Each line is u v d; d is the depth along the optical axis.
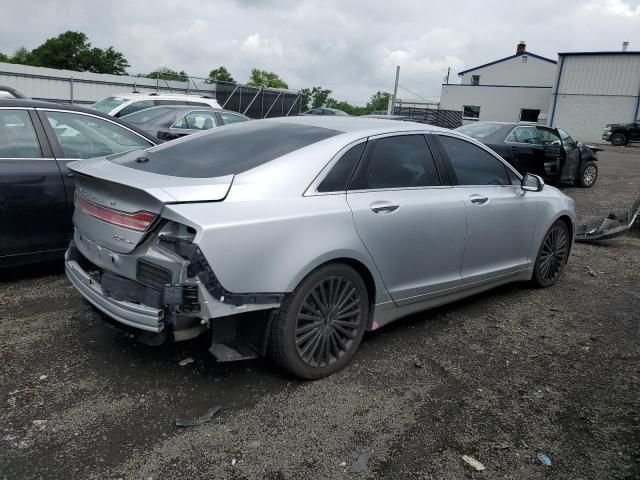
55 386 3.12
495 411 3.10
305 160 3.26
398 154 3.78
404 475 2.53
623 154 25.92
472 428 2.92
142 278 2.91
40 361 3.39
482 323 4.38
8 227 4.46
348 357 3.47
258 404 3.04
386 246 3.52
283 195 3.07
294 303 3.08
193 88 25.61
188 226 2.71
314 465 2.57
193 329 2.90
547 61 51.25
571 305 4.91
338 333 3.40
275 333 3.08
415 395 3.22
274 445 2.70
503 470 2.60
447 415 3.03
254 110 26.52
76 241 3.48
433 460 2.64
